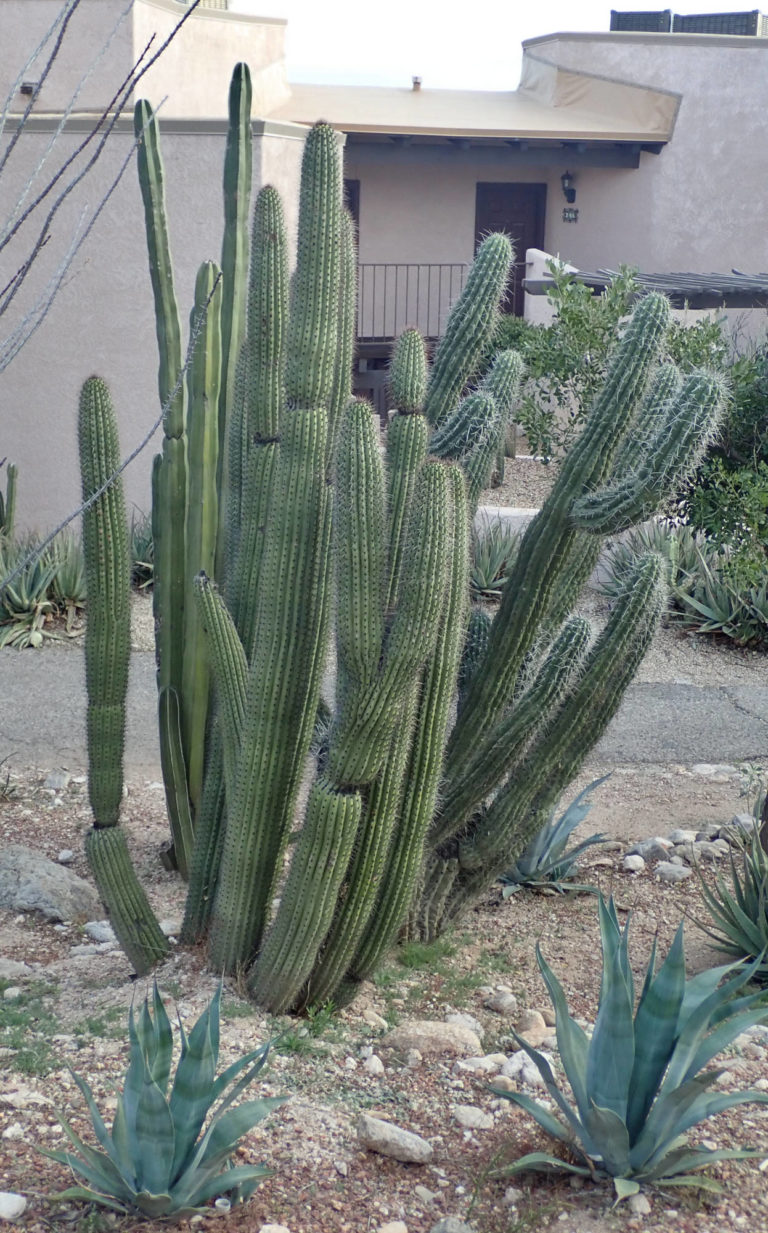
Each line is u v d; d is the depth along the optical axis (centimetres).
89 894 585
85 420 454
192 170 1062
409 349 417
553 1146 363
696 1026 358
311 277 386
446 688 416
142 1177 316
